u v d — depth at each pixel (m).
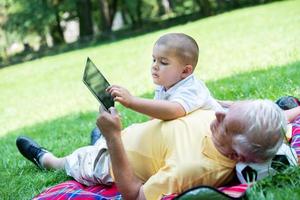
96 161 3.66
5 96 16.53
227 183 3.13
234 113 2.93
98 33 32.94
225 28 21.17
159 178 3.03
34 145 4.76
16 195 4.21
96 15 38.78
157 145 3.27
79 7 34.19
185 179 2.98
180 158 3.07
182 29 25.36
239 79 8.15
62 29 39.09
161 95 3.55
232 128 2.93
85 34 34.09
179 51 3.44
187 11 37.66
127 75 14.56
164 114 3.29
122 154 3.05
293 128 3.92
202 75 10.85
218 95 6.90
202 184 3.01
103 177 3.64
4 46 35.81
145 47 22.00
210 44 16.98
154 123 3.38
